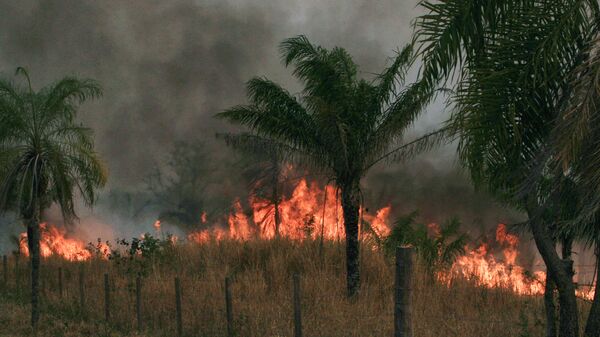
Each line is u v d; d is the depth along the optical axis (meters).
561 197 8.63
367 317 13.80
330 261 20.62
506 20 8.13
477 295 16.19
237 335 13.02
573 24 7.83
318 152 19.44
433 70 8.12
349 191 19.19
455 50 8.01
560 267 9.36
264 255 21.83
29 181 17.48
